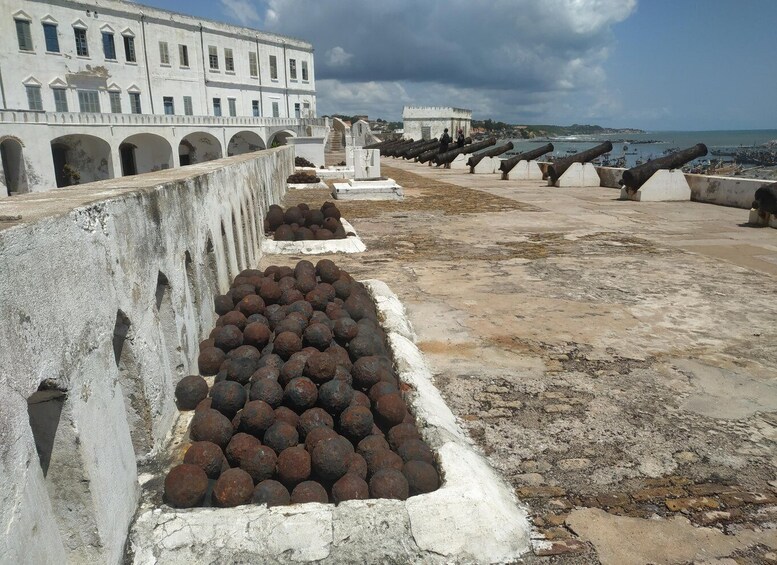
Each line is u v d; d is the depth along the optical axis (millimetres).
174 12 45375
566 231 11664
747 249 9805
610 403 4395
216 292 5648
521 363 5113
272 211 10156
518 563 2801
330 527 2748
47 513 2148
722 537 2988
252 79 53375
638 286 7582
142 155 39219
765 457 3707
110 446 2713
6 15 34969
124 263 3180
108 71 41094
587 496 3311
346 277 6250
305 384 3719
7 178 29891
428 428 3674
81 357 2496
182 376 4180
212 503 3072
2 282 1931
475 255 9430
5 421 1880
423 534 2787
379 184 17703
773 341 5656
